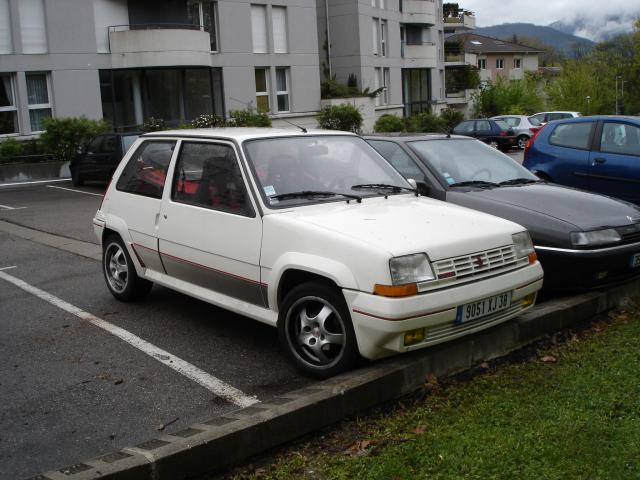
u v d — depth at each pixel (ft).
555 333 18.47
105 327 20.49
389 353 14.62
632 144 31.55
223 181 17.94
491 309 15.55
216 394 15.52
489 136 110.11
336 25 134.21
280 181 17.43
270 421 12.51
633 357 16.37
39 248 33.81
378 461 11.96
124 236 21.52
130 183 21.85
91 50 84.58
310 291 15.37
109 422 14.23
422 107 164.55
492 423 13.21
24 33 79.46
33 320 21.50
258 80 105.50
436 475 11.46
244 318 21.07
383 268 14.01
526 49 262.67
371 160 19.75
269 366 17.10
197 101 96.63
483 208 21.63
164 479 11.32
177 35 87.76
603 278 20.43
